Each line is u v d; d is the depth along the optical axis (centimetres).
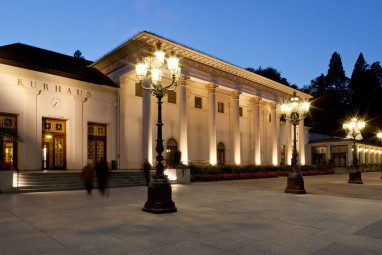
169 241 589
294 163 1548
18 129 2003
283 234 653
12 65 1983
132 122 2638
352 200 1240
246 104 3841
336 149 5188
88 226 712
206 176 2503
